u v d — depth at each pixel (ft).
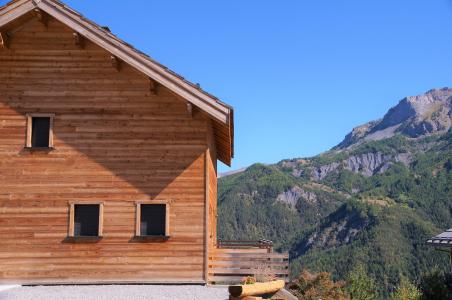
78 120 59.52
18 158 58.75
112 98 59.93
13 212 57.88
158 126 59.41
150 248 57.47
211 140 65.31
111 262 57.21
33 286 56.29
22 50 60.64
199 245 57.57
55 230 57.67
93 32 57.47
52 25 61.05
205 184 58.54
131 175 58.59
